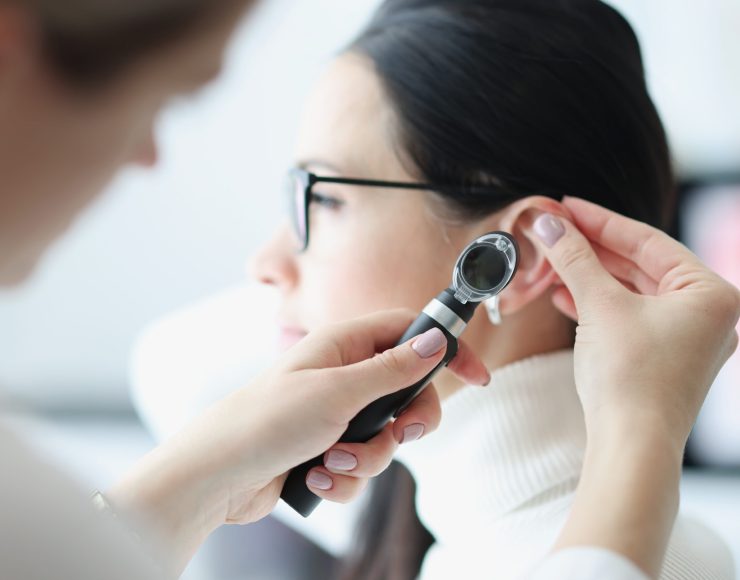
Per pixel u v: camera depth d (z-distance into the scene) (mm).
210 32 413
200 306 1702
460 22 940
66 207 435
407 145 933
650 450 632
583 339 733
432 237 943
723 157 2031
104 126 416
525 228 925
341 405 721
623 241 836
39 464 434
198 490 734
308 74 2129
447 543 1012
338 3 2096
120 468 1960
